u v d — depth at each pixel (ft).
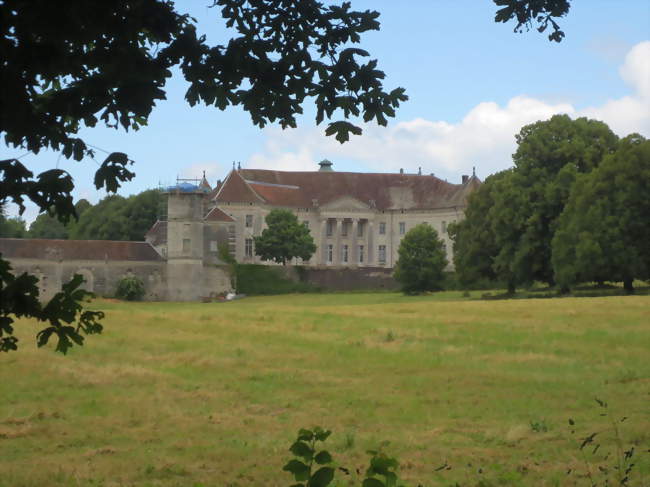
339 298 403.75
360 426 73.92
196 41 33.50
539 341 139.03
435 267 419.33
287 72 35.04
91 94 31.78
